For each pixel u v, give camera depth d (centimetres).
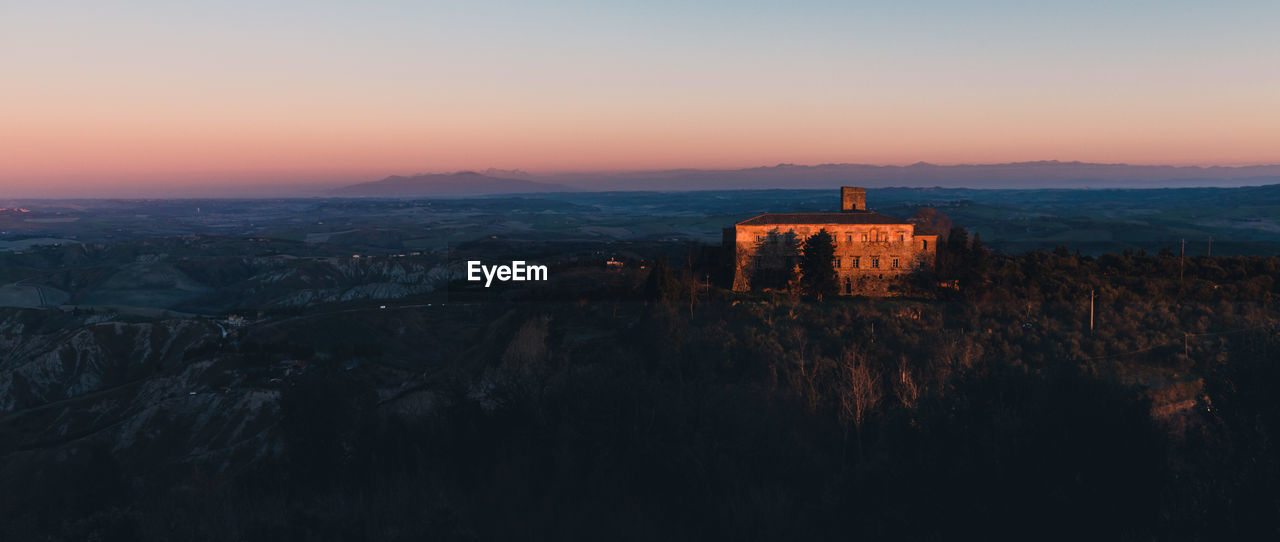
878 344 6262
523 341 7406
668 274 8012
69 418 12469
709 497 3562
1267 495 2664
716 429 4041
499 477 3894
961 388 3681
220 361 13875
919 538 3012
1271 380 2998
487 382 6288
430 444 4394
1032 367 5834
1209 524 2717
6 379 16175
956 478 3072
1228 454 3062
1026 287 7831
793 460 4009
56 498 5166
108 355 17138
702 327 6994
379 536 3275
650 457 3788
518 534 3397
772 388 5075
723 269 9369
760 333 6619
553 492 3725
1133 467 2936
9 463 9781
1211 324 6781
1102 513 2853
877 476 3244
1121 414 3047
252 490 4269
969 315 7244
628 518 3491
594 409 3988
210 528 3391
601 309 8181
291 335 17250
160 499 3988
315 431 4609
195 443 10781
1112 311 7056
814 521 3306
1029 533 2909
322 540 3241
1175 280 8306
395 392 9538
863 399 4541
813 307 7488
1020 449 3011
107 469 5319
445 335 16462
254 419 11100
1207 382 3306
